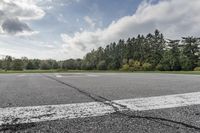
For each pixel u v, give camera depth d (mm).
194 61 52781
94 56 86938
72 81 8375
